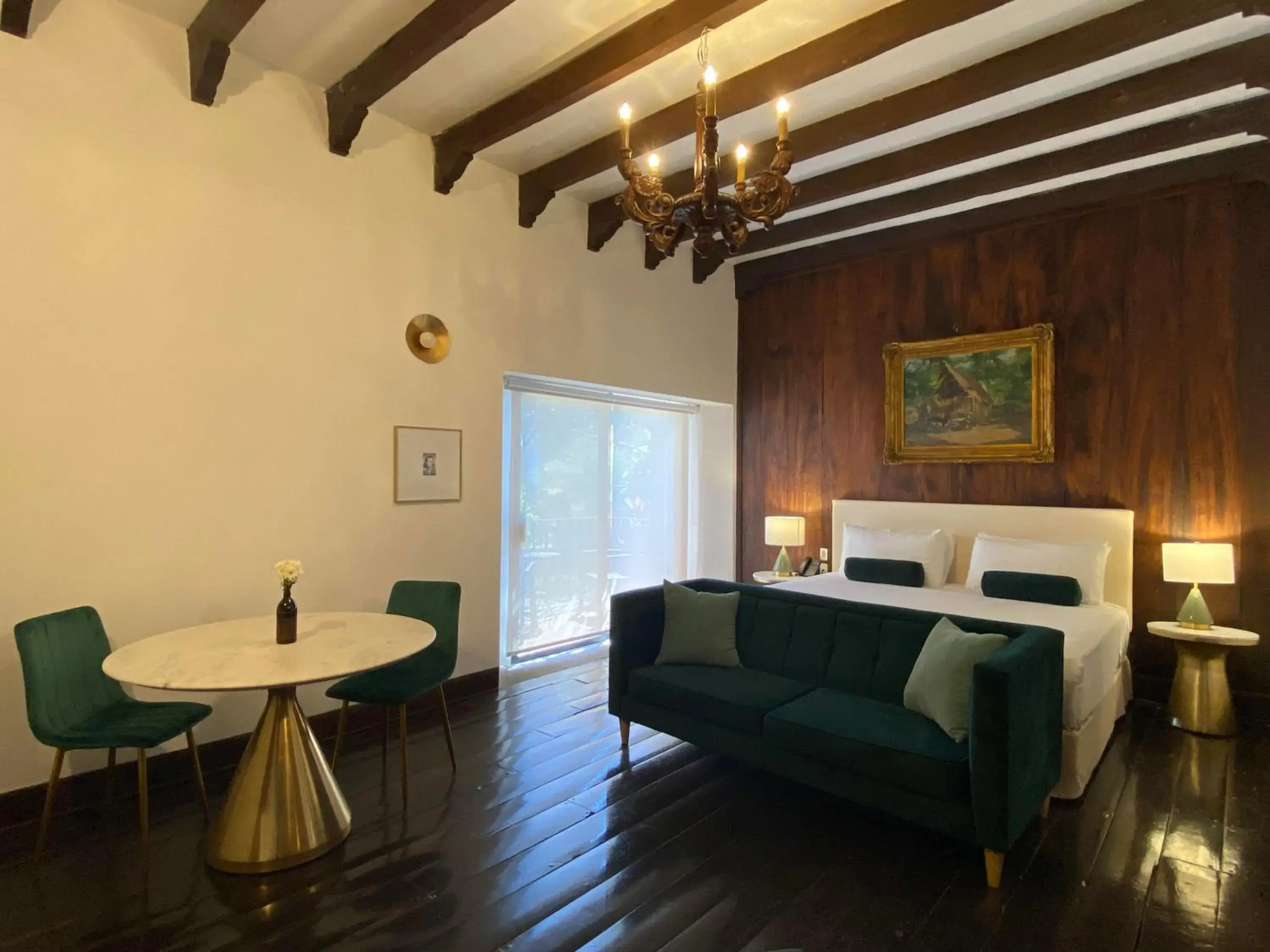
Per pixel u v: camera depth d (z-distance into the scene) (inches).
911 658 112.3
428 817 102.8
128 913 80.4
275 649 93.5
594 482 200.5
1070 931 78.1
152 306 112.2
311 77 129.7
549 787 113.0
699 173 86.3
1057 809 106.8
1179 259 156.3
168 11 111.4
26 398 100.7
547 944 75.7
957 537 182.5
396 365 143.9
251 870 87.7
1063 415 171.3
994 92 117.7
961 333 186.7
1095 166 146.0
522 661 181.0
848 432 208.1
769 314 226.2
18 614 100.1
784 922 79.9
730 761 124.3
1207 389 153.1
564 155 156.2
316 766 96.7
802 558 217.9
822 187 163.5
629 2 105.4
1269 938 76.8
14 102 99.6
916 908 82.4
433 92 132.9
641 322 198.4
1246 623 147.6
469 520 157.6
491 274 160.9
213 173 118.7
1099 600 153.8
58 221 103.2
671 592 136.6
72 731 89.8
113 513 108.6
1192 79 115.9
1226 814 104.7
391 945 75.4
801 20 107.6
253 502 123.8
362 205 138.5
